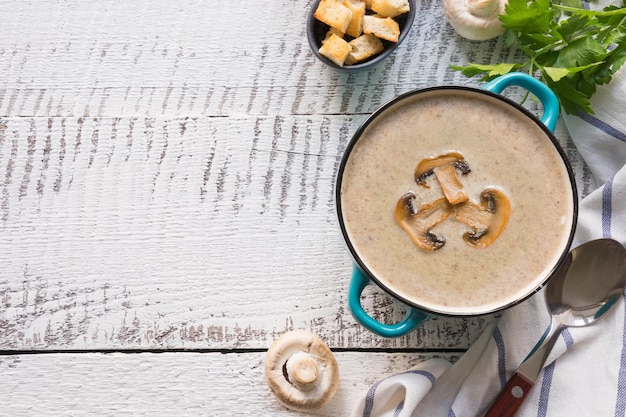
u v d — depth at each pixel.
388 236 0.91
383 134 0.91
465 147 0.91
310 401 0.96
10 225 1.00
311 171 0.99
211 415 0.98
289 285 0.98
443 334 0.98
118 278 0.99
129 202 0.99
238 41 1.00
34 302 0.99
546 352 0.95
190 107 1.00
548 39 0.95
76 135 1.00
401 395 0.97
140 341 0.99
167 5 1.00
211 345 0.98
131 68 1.00
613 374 0.95
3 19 1.01
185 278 0.99
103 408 0.98
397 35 0.96
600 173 0.98
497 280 0.90
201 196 0.99
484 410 0.97
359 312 0.91
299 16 1.00
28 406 0.99
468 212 0.90
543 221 0.91
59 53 1.00
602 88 0.97
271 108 1.00
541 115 0.99
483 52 0.99
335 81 1.00
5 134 1.00
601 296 0.96
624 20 0.96
